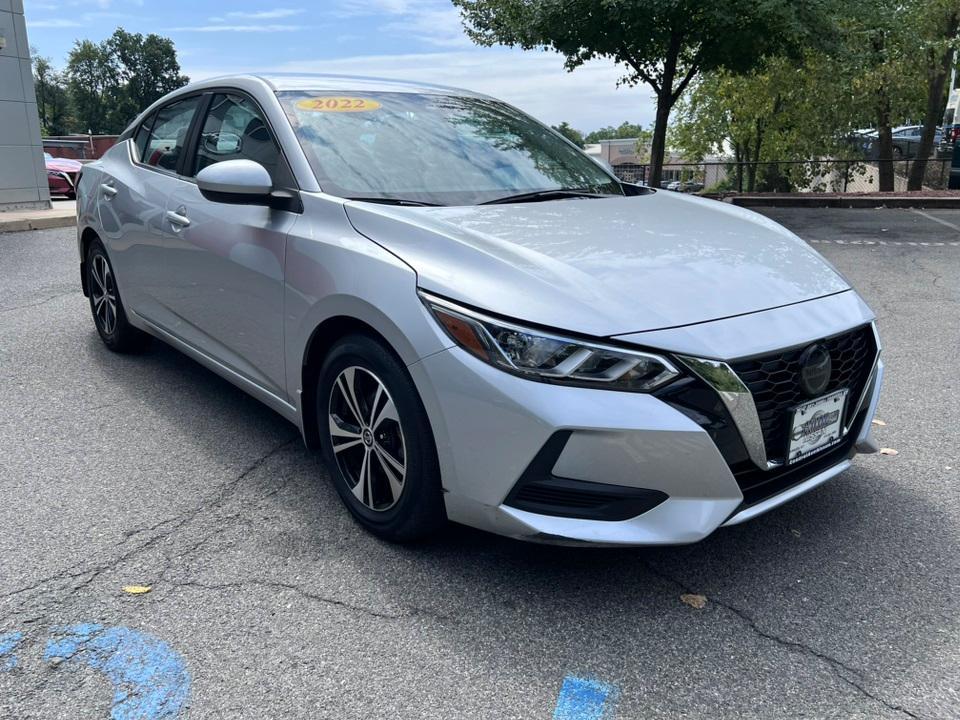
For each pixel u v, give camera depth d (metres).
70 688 2.11
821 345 2.58
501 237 2.73
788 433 2.51
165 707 2.05
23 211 13.01
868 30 14.44
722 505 2.38
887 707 2.08
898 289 7.34
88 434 3.80
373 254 2.72
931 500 3.22
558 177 3.67
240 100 3.73
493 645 2.32
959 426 4.00
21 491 3.22
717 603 2.53
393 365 2.61
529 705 2.08
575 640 2.34
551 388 2.28
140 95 94.50
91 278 5.04
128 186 4.39
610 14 12.87
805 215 13.93
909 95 19.64
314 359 3.05
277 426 3.94
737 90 22.16
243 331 3.39
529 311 2.34
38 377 4.59
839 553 2.82
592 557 2.78
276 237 3.12
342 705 2.07
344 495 2.99
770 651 2.30
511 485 2.36
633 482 2.30
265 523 2.99
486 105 4.13
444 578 2.64
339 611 2.46
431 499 2.62
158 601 2.49
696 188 25.00
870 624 2.43
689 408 2.31
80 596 2.51
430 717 2.04
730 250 2.89
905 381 4.70
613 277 2.52
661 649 2.31
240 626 2.38
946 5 16.94
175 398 4.29
